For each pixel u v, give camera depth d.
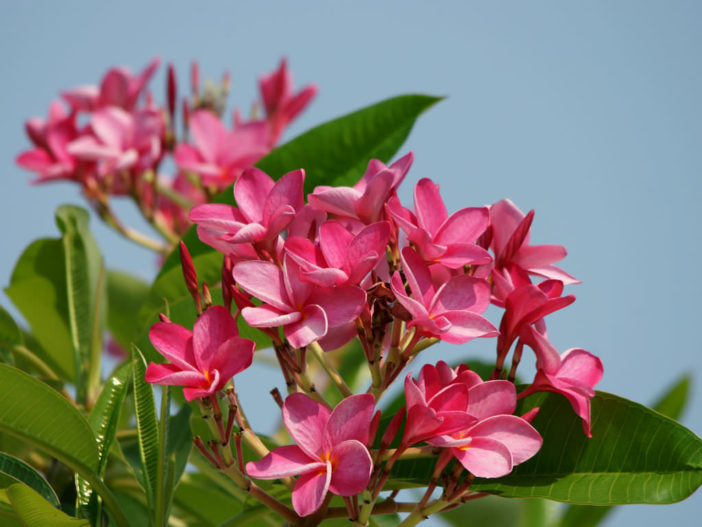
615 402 1.77
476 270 1.77
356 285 1.69
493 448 1.68
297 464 1.66
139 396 1.78
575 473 1.76
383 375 1.73
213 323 1.68
